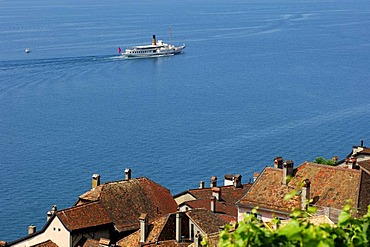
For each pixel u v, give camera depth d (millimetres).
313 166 185000
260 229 49281
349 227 54688
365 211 169125
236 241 49062
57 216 197875
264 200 183125
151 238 180750
